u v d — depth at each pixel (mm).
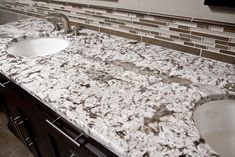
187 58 900
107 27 1198
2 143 1646
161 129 546
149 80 759
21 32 1339
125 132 541
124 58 931
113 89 713
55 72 836
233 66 816
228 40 784
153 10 946
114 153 561
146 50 994
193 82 742
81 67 867
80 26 1351
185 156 476
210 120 711
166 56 928
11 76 825
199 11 809
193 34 869
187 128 546
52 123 755
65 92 708
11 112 1231
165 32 957
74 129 680
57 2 1390
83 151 685
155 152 486
